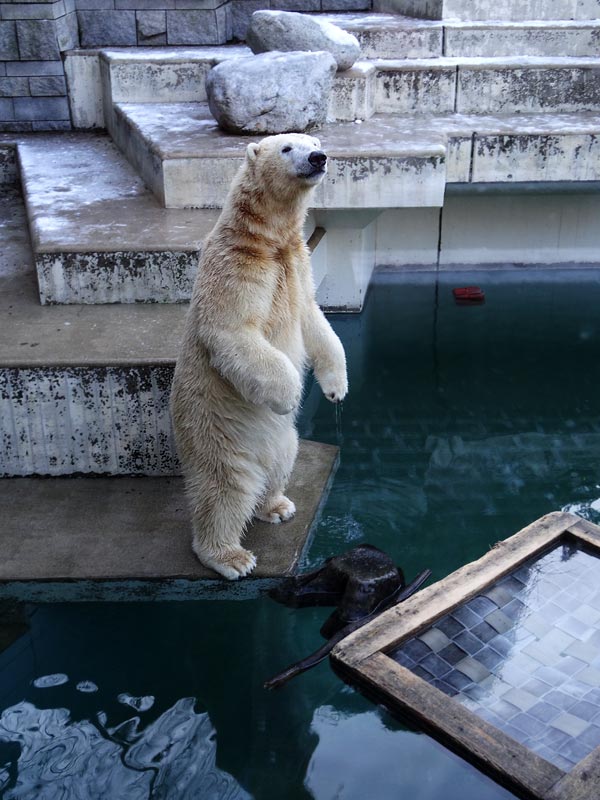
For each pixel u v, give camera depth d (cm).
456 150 514
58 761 233
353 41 553
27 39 638
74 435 362
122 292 409
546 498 374
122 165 568
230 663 273
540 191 592
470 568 292
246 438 298
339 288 564
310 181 271
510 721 237
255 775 229
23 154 599
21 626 290
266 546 328
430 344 529
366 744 237
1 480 370
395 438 428
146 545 327
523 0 632
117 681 264
